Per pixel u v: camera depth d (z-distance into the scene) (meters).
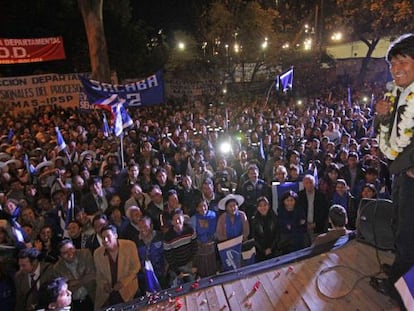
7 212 6.49
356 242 3.56
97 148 11.28
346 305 2.76
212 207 6.63
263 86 27.72
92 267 5.10
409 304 2.26
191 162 8.92
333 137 10.98
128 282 4.82
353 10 24.69
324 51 31.00
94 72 20.53
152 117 18.27
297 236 5.94
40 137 12.53
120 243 4.89
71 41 25.11
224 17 27.41
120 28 26.81
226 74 29.17
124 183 7.89
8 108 19.17
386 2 22.62
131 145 10.63
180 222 5.43
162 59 30.19
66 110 18.89
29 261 4.87
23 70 24.72
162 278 5.58
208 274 5.80
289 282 3.12
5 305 4.70
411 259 2.46
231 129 13.29
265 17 27.39
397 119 2.28
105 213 6.35
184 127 13.25
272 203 6.85
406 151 2.30
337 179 6.92
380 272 3.05
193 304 3.07
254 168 7.37
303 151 9.50
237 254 5.63
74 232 6.00
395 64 2.24
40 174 8.67
